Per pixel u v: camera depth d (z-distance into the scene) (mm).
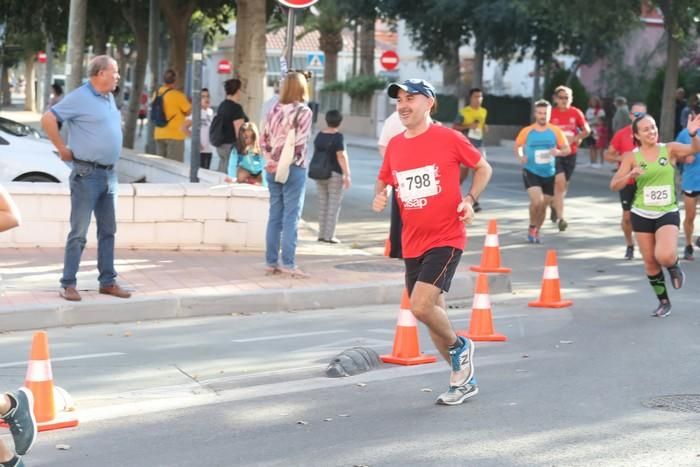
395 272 19141
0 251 19797
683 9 40750
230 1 45281
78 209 15688
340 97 83312
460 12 60188
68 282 15867
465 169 32031
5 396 8984
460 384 11508
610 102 55344
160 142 31703
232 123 26375
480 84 63000
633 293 18781
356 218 29266
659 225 16453
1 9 44750
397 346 13516
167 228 20688
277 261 18438
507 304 17812
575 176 45375
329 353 13977
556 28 55188
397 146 11359
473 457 9641
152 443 10188
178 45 43438
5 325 15156
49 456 9820
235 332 15281
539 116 24812
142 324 15805
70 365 13250
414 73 96750
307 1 19156
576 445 9961
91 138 15469
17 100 142000
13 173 25203
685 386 12141
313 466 9445
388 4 63156
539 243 25078
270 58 110375
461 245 11359
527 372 12867
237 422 10875
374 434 10406
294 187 18109
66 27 47719
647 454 9672
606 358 13586
